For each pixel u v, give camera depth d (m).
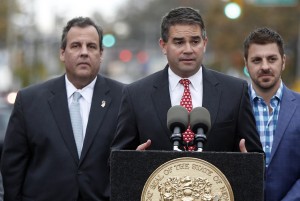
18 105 12.95
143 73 118.75
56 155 12.61
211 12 73.12
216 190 9.45
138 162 9.55
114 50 131.38
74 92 13.02
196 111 10.22
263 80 12.34
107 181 12.68
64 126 12.73
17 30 85.81
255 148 11.25
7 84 81.94
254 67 12.40
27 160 12.91
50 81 13.16
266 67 12.26
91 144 12.66
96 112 12.86
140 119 11.25
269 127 12.40
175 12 11.06
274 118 12.40
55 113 12.81
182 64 11.05
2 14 84.94
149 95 11.34
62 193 12.55
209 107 11.18
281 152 11.94
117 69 118.88
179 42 11.01
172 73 11.38
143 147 10.40
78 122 12.87
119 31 140.75
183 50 10.98
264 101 12.46
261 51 12.31
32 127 12.76
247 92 11.44
